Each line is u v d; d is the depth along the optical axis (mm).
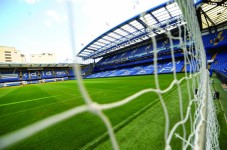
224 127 2381
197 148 658
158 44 23641
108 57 35250
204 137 765
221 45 15086
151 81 10023
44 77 32750
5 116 4277
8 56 51594
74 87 11406
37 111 4570
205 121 895
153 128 2543
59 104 5289
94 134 2562
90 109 304
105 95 6250
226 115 2787
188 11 1182
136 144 2129
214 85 5828
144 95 5055
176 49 19453
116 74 25516
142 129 2541
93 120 3180
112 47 29125
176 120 2775
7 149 2322
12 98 7844
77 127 2889
